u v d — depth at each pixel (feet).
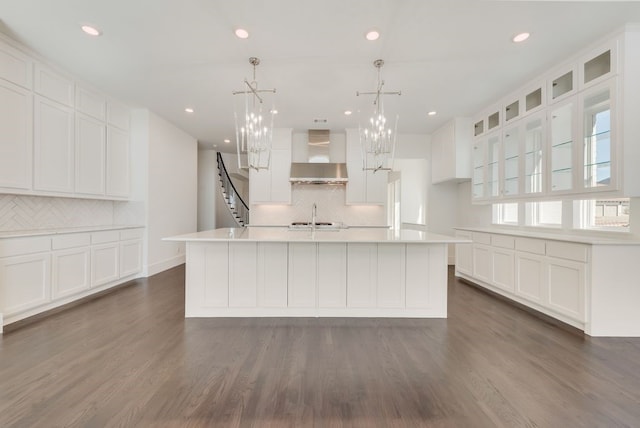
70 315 9.75
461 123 16.03
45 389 5.70
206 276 9.71
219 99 13.46
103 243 12.33
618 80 8.27
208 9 7.54
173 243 17.72
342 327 8.93
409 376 6.28
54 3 7.32
